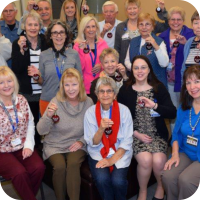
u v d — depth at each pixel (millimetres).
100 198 2455
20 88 3199
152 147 2543
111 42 4027
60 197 2418
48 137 2627
